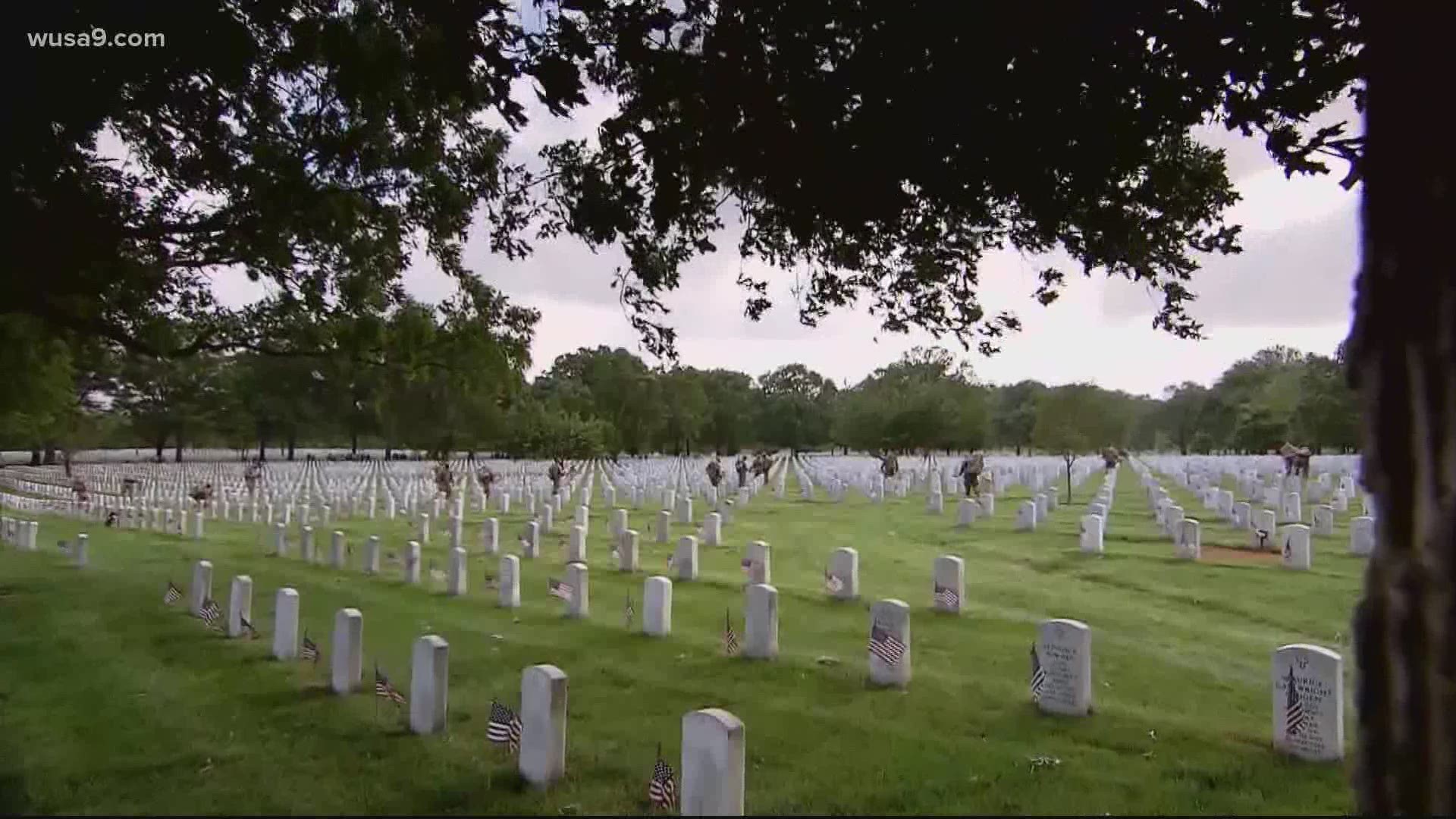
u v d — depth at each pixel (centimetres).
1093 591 1617
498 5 725
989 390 8188
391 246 1302
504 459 7106
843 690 1008
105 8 774
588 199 832
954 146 694
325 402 7919
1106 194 777
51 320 1190
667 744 845
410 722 895
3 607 1555
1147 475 4412
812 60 684
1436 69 370
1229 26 622
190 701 997
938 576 1416
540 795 727
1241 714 923
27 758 828
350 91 944
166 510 3066
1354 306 404
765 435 10225
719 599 1562
